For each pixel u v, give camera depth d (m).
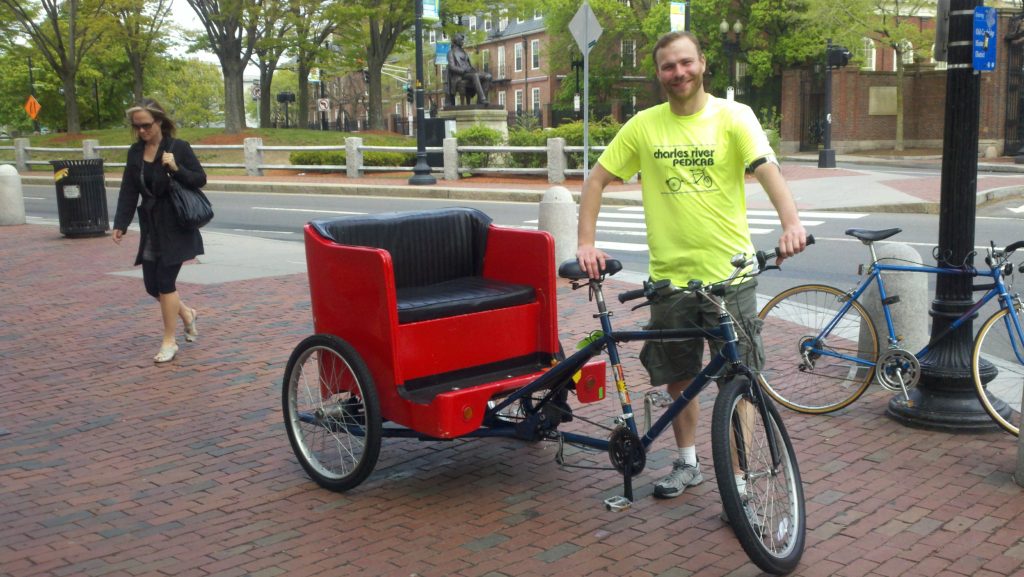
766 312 6.26
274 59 44.16
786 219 3.81
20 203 17.77
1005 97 39.19
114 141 42.19
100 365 7.28
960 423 5.31
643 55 50.78
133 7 44.00
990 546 3.91
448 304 4.61
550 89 64.50
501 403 4.57
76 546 4.12
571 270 4.18
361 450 5.23
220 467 5.11
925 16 44.12
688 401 4.00
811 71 44.25
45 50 44.34
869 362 5.70
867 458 4.99
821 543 3.99
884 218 15.55
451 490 4.71
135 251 13.73
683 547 3.97
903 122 45.59
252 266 11.97
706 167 4.07
